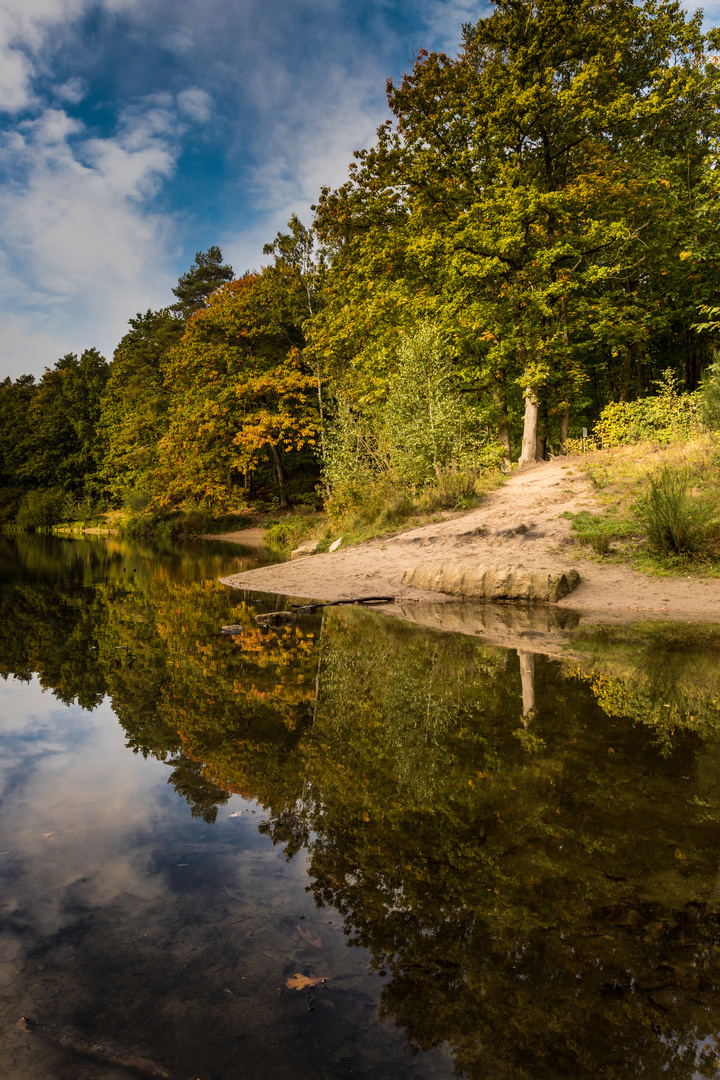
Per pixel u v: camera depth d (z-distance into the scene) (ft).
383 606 33.53
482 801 10.21
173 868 8.42
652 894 7.52
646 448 47.83
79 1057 5.18
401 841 8.98
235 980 6.20
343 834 9.23
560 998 5.90
